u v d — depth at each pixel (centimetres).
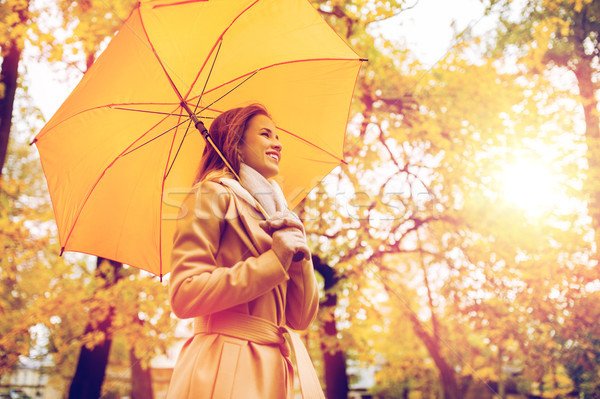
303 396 129
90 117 177
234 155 160
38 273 733
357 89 726
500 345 750
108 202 179
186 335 746
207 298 127
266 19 188
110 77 177
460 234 732
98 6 633
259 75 192
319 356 960
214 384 127
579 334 697
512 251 727
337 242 677
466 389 869
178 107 184
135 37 175
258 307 139
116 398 882
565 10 713
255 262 131
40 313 707
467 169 746
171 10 179
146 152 183
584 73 724
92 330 747
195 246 137
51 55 652
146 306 724
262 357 133
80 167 178
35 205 738
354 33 721
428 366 1147
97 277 726
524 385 780
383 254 740
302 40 193
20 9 632
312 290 153
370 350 849
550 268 713
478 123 753
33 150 738
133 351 800
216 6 182
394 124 732
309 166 200
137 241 182
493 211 742
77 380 749
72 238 178
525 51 743
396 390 1262
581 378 699
